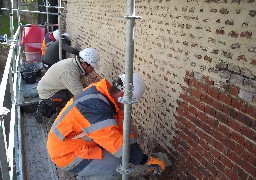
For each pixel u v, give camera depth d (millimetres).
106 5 5637
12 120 3383
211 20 2639
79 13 7992
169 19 3312
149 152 3957
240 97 2359
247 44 2262
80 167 3033
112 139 2686
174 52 3260
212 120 2715
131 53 2145
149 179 3570
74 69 4434
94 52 4484
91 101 2775
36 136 4605
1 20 17047
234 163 2471
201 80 2834
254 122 2240
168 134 3492
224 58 2508
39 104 5047
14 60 4742
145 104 4043
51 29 10320
